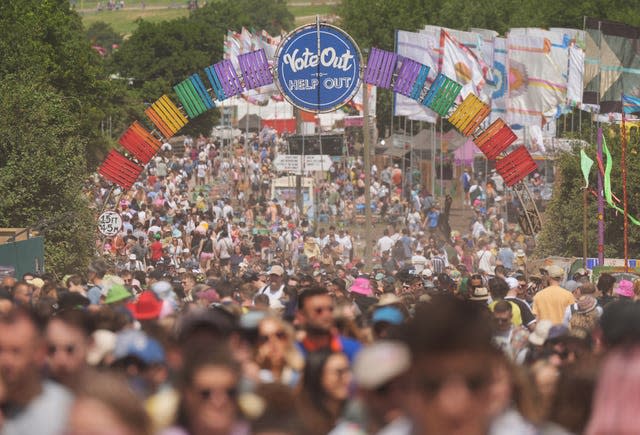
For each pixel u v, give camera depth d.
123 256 111.75
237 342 23.69
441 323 12.78
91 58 193.75
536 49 143.00
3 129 97.56
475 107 107.25
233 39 177.38
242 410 17.81
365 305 44.84
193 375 17.55
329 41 106.31
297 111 144.62
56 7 157.12
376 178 191.12
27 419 18.83
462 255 115.25
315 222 157.62
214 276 62.19
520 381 20.81
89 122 158.25
